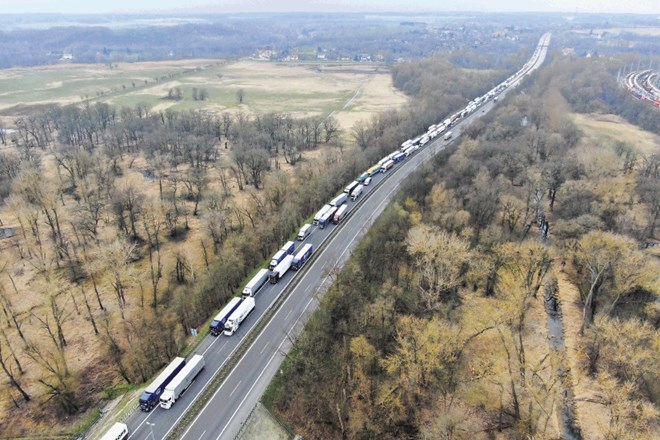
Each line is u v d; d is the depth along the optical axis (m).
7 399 121.19
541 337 136.38
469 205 185.38
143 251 181.88
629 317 135.00
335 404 113.00
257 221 187.88
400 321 127.56
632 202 185.12
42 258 176.25
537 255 144.38
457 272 144.88
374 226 179.00
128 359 130.38
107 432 102.50
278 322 140.25
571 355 129.12
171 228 195.00
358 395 115.56
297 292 153.50
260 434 107.38
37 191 194.50
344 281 145.38
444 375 121.00
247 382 119.25
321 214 196.00
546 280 162.25
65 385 118.44
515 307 127.56
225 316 137.00
